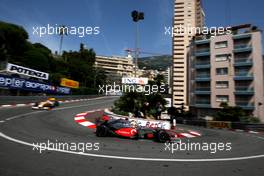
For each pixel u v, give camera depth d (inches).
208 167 239.5
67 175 188.1
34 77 1424.7
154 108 897.5
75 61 2711.6
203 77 1611.7
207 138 517.3
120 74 5265.8
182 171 219.3
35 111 778.8
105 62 5708.7
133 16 856.9
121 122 449.7
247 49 1414.9
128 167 221.5
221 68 1523.1
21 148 271.9
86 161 233.6
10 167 200.4
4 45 2039.9
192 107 1695.4
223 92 1494.8
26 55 2116.1
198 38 1708.9
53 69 2391.7
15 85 1152.2
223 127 976.9
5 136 336.8
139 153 287.3
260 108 1352.1
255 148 398.9
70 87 1963.6
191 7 2955.2
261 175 221.5
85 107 1204.5
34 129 429.4
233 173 222.1
